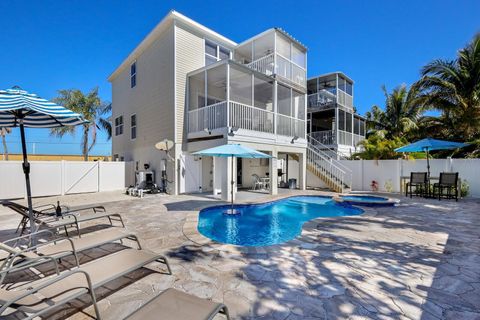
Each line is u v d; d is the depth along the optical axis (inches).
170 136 466.6
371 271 133.3
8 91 150.9
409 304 103.0
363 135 889.5
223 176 383.6
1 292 80.5
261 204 366.6
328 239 186.7
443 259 149.3
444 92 528.1
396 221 243.8
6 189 408.2
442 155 528.4
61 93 768.9
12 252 108.4
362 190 513.3
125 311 99.0
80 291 88.5
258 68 510.6
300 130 539.5
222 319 93.4
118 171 546.3
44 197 433.1
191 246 173.6
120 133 689.6
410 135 656.4
